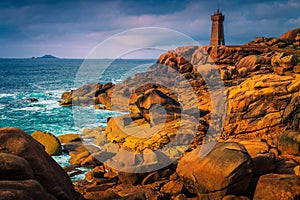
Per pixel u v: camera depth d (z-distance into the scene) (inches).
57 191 238.8
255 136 683.4
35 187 208.7
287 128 663.8
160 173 509.4
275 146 554.6
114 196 376.8
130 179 496.4
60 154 714.2
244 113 697.0
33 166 236.1
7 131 247.8
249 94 700.0
